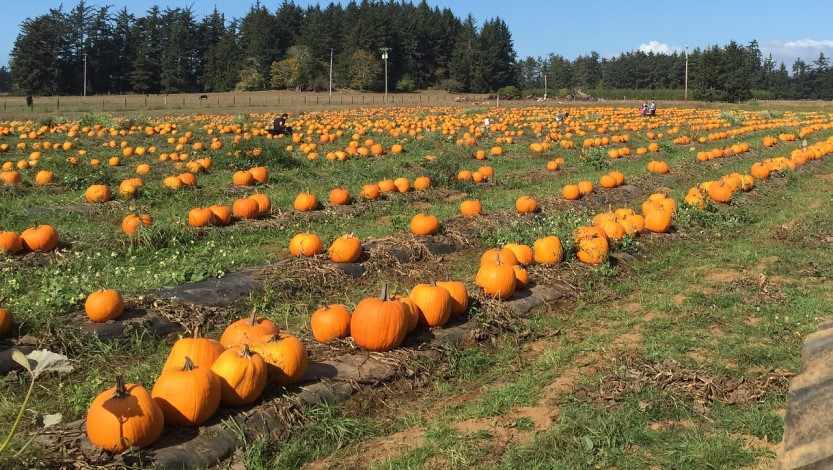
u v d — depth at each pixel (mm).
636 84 147500
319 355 6855
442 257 11406
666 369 6543
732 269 10625
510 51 130625
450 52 134000
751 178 16984
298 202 14383
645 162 23266
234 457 5145
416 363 6840
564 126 37938
